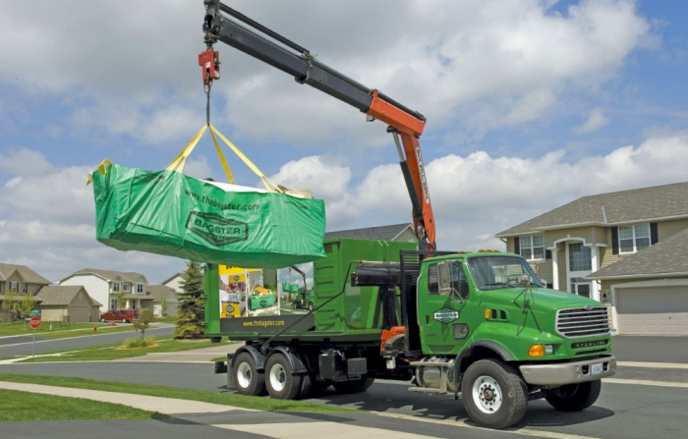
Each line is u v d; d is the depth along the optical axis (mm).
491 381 9734
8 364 29891
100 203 8406
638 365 17969
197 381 18344
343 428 9109
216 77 9727
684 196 32344
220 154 10570
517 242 37062
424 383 10984
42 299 79812
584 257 34125
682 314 27375
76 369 24594
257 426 9180
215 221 9367
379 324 12906
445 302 10875
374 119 13086
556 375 9328
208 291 15664
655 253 29172
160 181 8789
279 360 13688
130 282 95625
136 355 31531
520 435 9055
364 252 13039
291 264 10602
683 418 10352
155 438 8141
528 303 9789
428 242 13625
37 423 9047
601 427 9656
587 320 9852
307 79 11445
